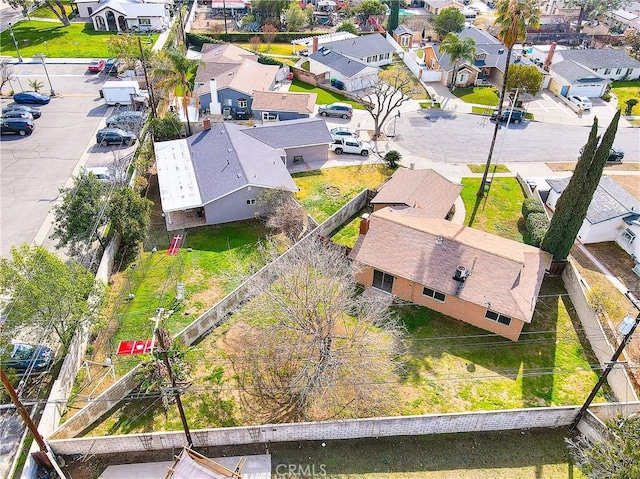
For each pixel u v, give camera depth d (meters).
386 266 31.95
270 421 24.73
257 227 38.44
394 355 27.92
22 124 47.00
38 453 21.31
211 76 59.34
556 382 27.47
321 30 89.31
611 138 29.55
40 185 40.19
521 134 55.09
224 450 23.56
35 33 72.44
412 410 25.56
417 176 41.03
